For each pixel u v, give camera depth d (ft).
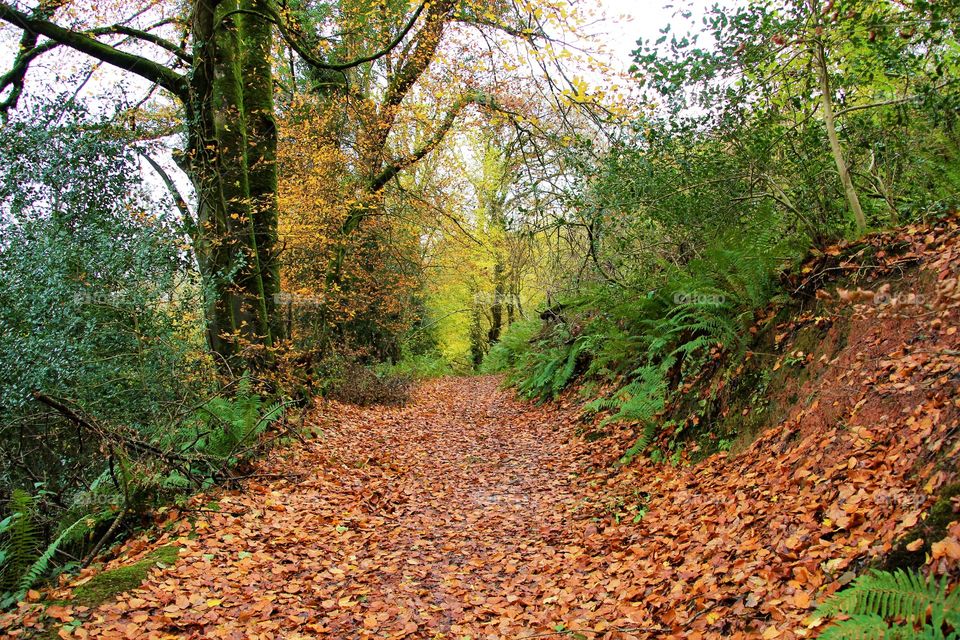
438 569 16.39
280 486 23.27
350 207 47.21
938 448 10.29
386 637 12.62
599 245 36.68
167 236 26.81
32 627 12.20
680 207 24.18
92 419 18.24
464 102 44.65
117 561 15.93
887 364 13.71
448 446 33.58
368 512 21.40
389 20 44.65
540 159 37.86
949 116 18.08
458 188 65.51
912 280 15.11
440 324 94.43
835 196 21.98
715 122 21.99
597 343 35.19
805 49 20.22
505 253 72.33
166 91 38.24
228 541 17.20
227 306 30.76
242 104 32.01
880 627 7.10
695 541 13.74
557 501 21.20
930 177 19.25
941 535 8.46
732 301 21.74
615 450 24.98
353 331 62.34
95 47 29.94
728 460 18.15
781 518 12.19
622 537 16.14
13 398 20.24
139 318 24.94
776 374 18.47
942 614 6.88
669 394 24.57
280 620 13.25
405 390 53.21
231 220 31.50
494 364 85.87
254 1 34.04
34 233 23.04
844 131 21.15
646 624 11.18
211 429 23.56
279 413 29.37
